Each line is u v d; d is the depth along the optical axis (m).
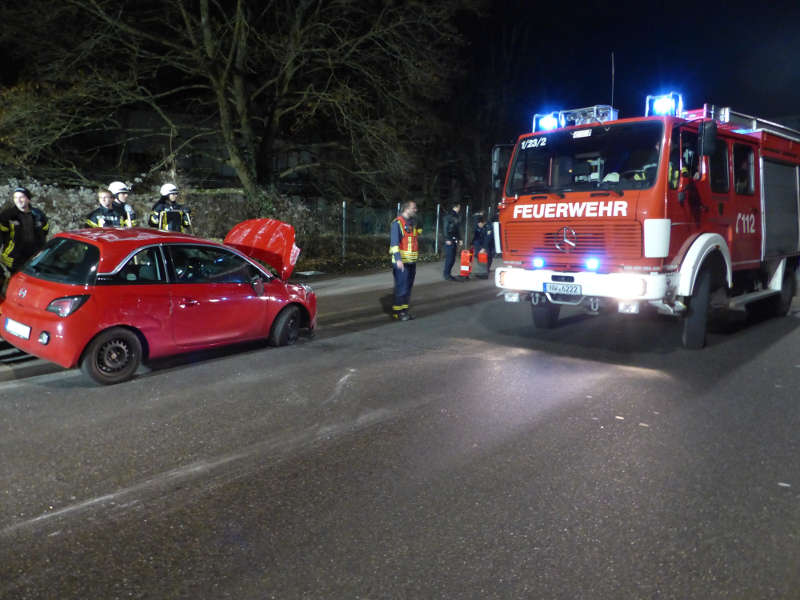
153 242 6.44
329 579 2.95
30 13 16.19
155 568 3.04
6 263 7.93
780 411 5.43
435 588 2.88
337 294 11.95
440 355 7.45
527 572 3.01
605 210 6.93
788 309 10.13
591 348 7.85
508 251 8.00
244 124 19.28
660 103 7.34
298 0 19.12
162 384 6.13
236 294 7.08
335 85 19.86
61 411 5.30
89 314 5.85
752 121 8.62
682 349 7.79
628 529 3.42
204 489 3.90
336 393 5.89
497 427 5.02
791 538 3.34
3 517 3.53
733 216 8.02
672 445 4.65
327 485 3.96
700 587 2.90
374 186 22.47
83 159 20.36
